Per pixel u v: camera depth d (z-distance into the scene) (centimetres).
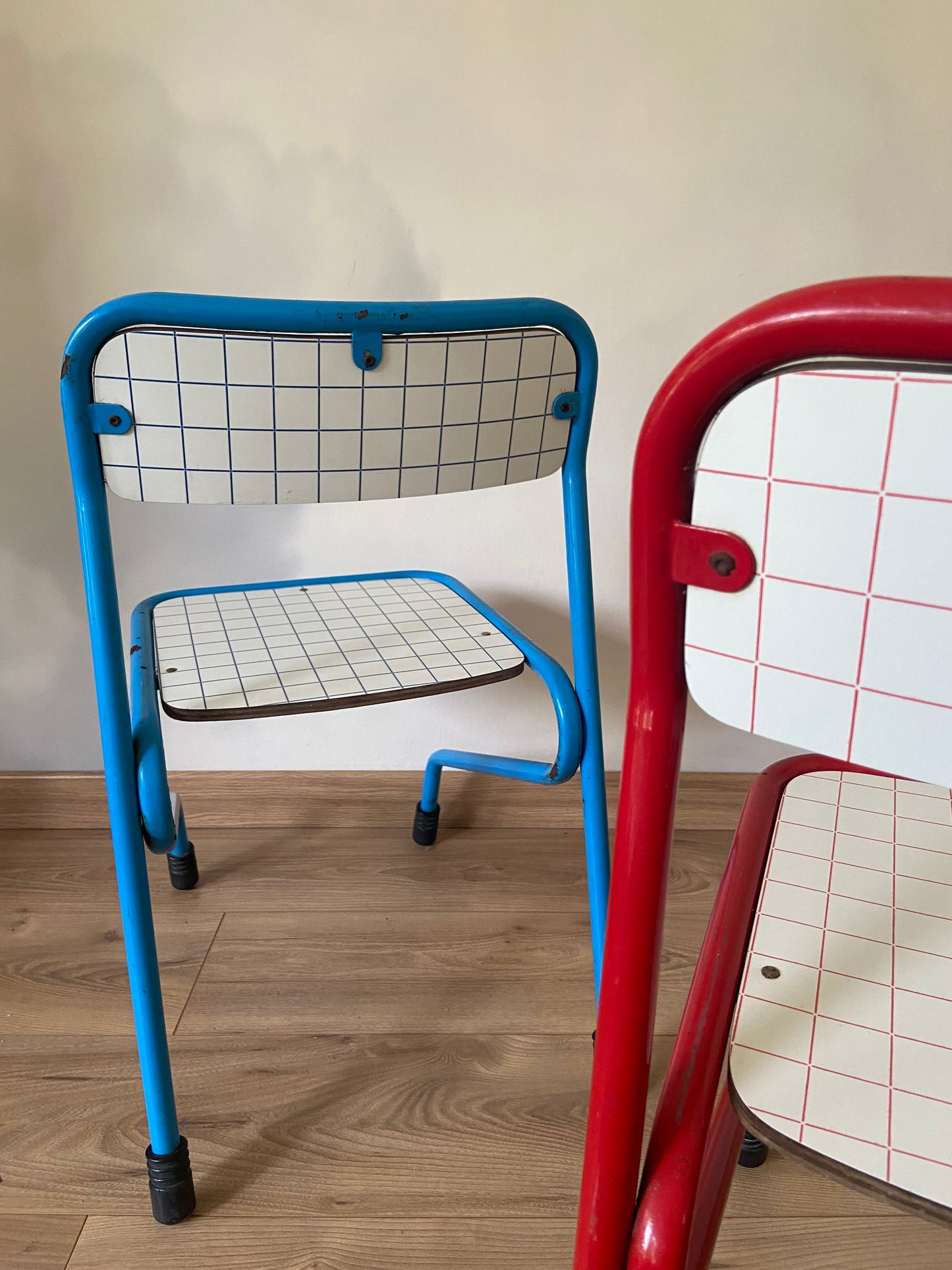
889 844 60
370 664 90
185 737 137
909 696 32
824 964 50
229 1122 93
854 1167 39
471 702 138
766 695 34
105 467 68
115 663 73
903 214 117
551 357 77
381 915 123
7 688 131
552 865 134
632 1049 41
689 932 120
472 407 75
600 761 93
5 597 126
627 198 113
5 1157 89
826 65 110
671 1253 40
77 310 113
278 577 129
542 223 114
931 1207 37
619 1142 42
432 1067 100
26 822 137
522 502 127
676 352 121
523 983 112
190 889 126
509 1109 95
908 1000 47
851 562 31
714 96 110
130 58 104
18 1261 80
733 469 31
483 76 107
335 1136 92
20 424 117
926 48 110
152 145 107
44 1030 103
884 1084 42
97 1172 88
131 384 65
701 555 33
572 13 106
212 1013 106
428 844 137
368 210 112
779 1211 86
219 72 105
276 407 68
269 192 110
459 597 110
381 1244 82
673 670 36
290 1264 80
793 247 117
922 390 28
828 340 28
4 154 106
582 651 91
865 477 29
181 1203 83
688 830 143
